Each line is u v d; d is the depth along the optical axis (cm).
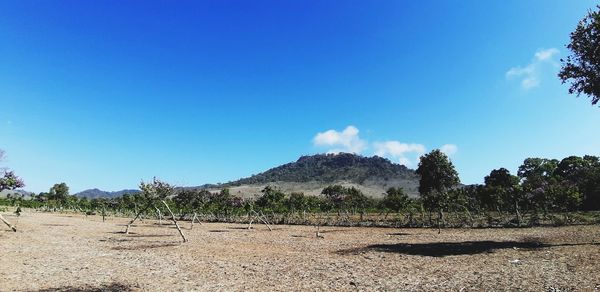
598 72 2645
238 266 2019
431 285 1539
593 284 1423
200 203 7594
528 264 1928
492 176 9112
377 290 1477
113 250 2625
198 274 1800
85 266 1966
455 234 3962
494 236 3575
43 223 5038
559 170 9494
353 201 7119
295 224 6462
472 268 1884
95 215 8800
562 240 2964
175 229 4872
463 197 6050
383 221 6247
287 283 1611
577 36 2656
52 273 1759
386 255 2427
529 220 5103
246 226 5828
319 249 2795
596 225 4228
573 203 4891
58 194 11488
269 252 2608
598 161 8906
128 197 9612
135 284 1580
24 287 1473
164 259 2238
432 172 8012
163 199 3672
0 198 10606
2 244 2666
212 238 3656
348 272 1844
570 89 2822
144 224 5844
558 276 1598
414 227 5322
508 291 1395
